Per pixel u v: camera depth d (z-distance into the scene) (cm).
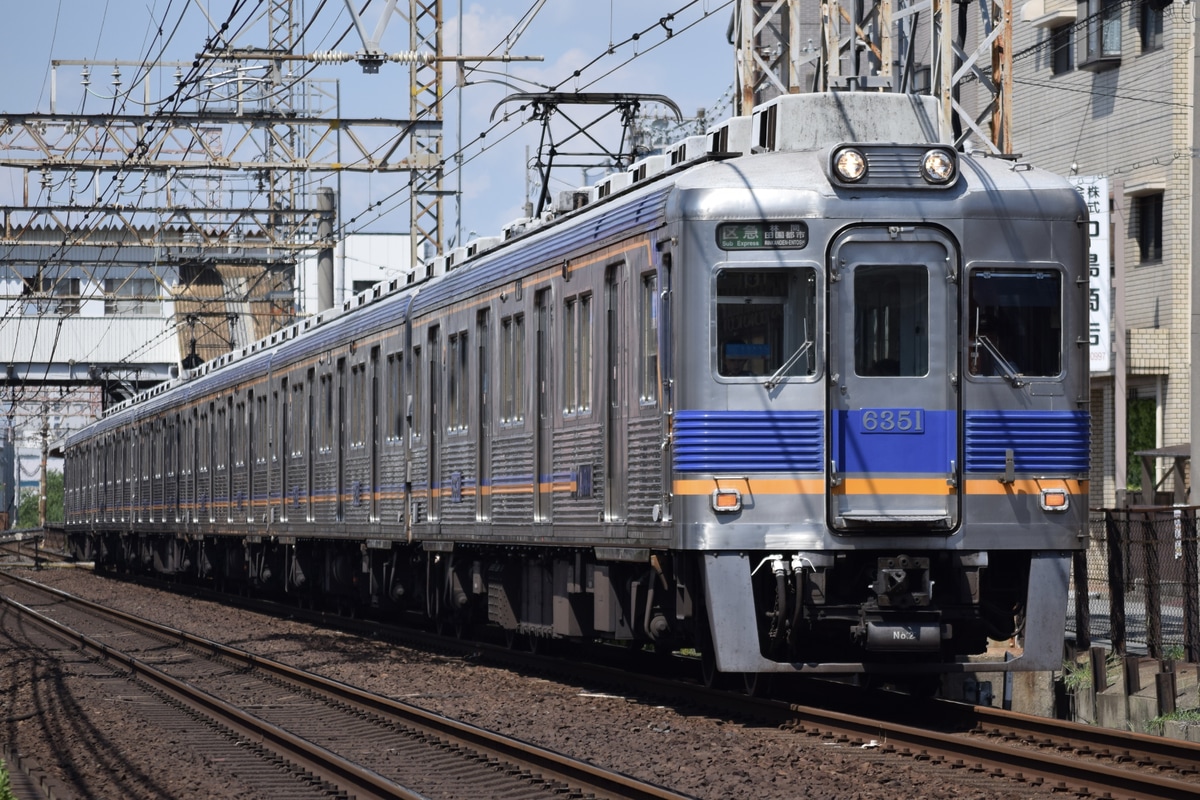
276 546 6262
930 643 2581
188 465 7600
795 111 2809
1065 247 2652
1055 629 2630
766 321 2600
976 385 2609
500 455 3581
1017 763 2114
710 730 2536
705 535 2559
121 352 12631
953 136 3975
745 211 2594
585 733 2567
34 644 4881
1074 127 6425
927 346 2608
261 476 6128
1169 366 5862
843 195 2608
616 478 2931
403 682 3469
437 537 4034
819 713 2517
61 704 3297
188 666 4097
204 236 8000
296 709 3120
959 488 2594
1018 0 6794
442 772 2292
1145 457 5903
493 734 2431
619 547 2905
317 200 7944
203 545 7481
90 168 7331
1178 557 3066
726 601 2567
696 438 2578
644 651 3881
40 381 12500
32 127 7288
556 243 3266
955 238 2617
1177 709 2573
